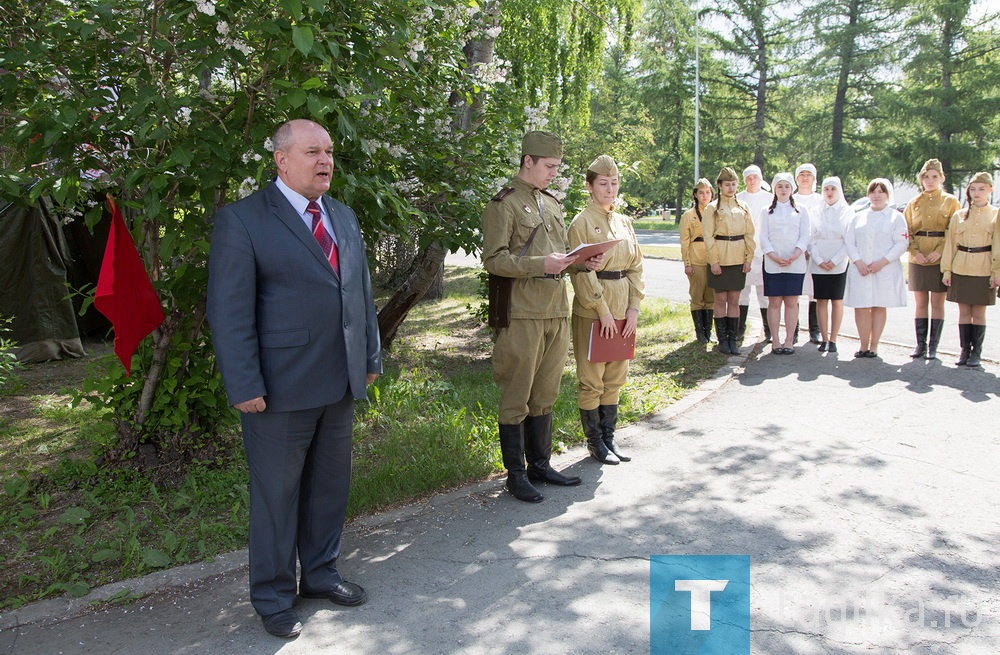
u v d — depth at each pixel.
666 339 8.55
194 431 4.50
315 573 3.26
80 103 3.54
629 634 2.92
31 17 3.75
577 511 4.06
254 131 3.68
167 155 3.65
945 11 35.12
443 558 3.57
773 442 5.05
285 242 2.96
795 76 41.31
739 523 3.86
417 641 2.90
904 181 37.69
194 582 3.39
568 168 6.20
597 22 9.86
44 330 7.89
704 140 43.09
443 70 4.90
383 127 4.60
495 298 4.16
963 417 5.46
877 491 4.21
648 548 3.61
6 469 4.72
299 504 3.27
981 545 3.57
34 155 3.61
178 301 4.16
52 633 3.01
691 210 7.98
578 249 3.87
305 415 3.05
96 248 8.66
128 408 4.41
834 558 3.47
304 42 3.11
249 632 3.00
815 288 7.57
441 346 8.67
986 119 35.09
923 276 7.04
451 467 4.50
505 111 5.66
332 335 3.05
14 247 7.67
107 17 3.34
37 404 6.29
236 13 3.52
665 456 4.87
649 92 42.16
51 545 3.71
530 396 4.35
